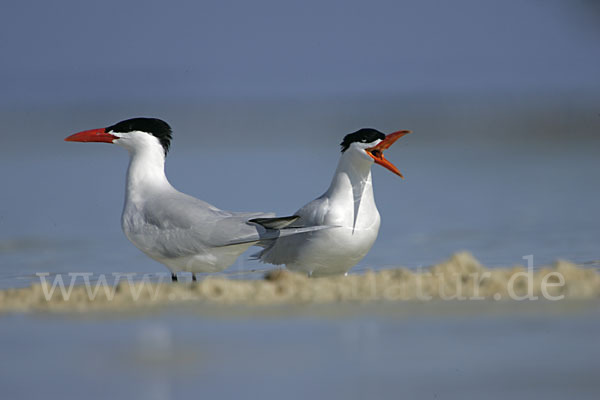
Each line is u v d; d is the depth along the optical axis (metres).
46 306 11.16
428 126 42.97
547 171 27.03
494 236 17.66
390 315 10.29
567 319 9.91
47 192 23.97
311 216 13.27
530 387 7.93
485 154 31.83
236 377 8.27
